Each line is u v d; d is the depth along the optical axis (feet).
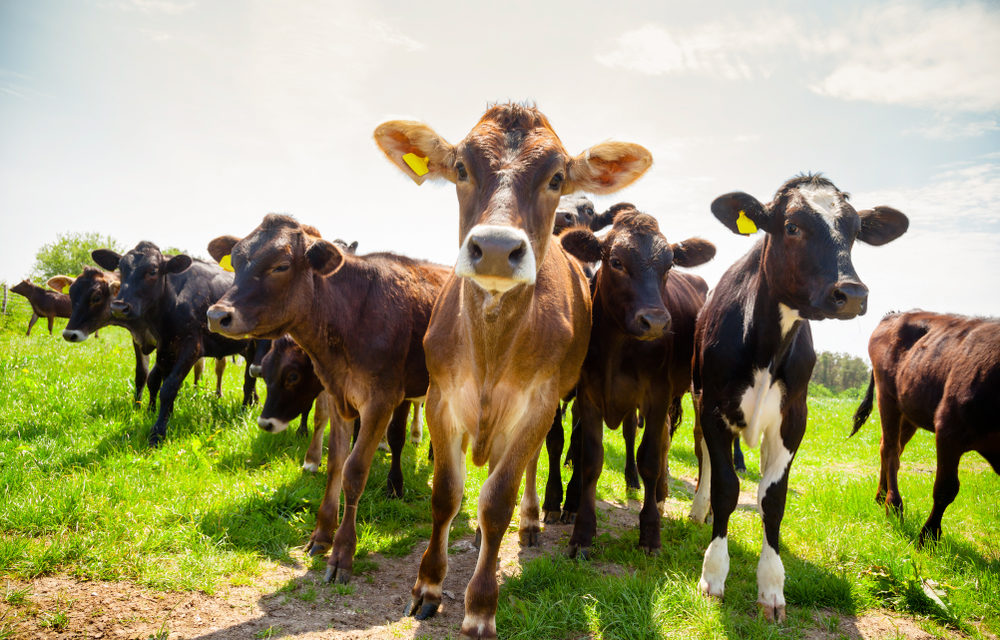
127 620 12.78
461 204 12.67
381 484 22.58
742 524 21.48
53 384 30.50
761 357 15.51
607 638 13.24
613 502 24.02
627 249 18.07
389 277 18.99
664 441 21.95
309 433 28.68
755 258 16.63
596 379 18.86
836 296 14.02
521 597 14.96
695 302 22.33
